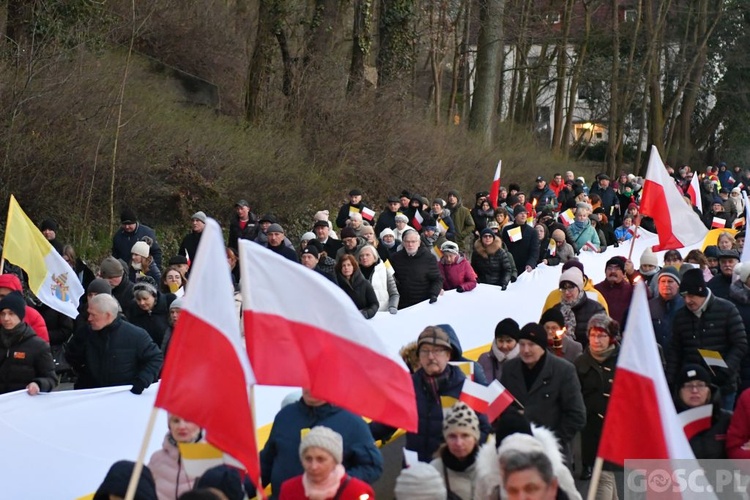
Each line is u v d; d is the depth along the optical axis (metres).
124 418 11.47
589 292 14.38
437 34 51.19
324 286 7.86
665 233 17.14
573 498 7.87
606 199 36.69
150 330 14.59
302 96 36.44
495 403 9.45
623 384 7.19
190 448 7.71
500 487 7.62
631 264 17.03
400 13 39.72
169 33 38.56
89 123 26.42
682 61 69.62
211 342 6.82
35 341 11.84
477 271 20.50
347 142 36.66
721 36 77.75
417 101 48.97
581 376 11.58
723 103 81.25
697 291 12.97
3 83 24.16
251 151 31.50
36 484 10.30
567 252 23.86
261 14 35.66
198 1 41.19
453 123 49.09
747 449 9.19
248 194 30.41
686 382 9.49
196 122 32.09
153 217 28.00
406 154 39.56
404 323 17.23
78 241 25.09
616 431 7.20
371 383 7.85
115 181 26.75
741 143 82.69
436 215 27.44
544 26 60.00
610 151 62.22
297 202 32.16
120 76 29.31
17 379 11.72
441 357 9.52
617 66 62.31
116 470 7.25
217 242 6.90
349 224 21.84
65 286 15.51
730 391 12.77
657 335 14.70
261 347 7.71
